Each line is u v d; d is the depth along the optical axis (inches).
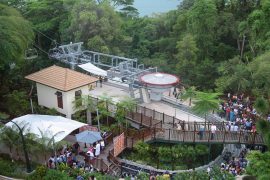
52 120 1168.2
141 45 2348.7
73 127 1144.8
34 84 1562.5
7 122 1259.2
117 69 1681.8
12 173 1011.9
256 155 784.3
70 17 1988.2
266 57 1387.8
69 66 1809.8
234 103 1515.7
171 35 2300.7
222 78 1739.7
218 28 2004.2
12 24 1336.1
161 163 1170.0
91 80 1390.3
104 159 1111.0
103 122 1359.5
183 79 1921.8
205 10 1926.7
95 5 1961.1
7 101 1454.2
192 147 1187.9
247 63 1780.3
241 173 1083.9
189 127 1253.1
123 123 1288.1
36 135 1072.8
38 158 1093.8
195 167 1177.4
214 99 1352.1
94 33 1918.1
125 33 2298.2
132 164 1139.9
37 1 2146.9
